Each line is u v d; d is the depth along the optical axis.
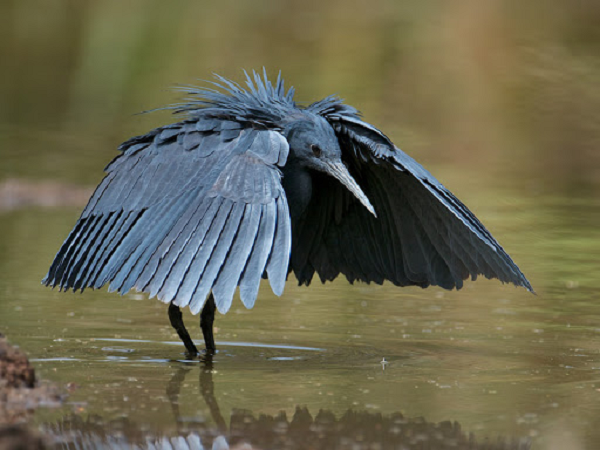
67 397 9.05
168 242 9.82
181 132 10.83
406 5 49.09
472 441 8.13
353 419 8.65
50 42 40.88
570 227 19.44
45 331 11.93
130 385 9.59
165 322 12.69
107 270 10.14
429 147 27.20
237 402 9.07
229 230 9.64
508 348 11.55
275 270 9.38
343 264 12.12
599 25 41.78
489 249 10.91
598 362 10.89
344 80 34.44
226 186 9.95
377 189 11.59
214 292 9.31
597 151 27.38
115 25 44.03
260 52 38.78
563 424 8.56
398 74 35.78
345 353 11.23
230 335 12.08
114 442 7.91
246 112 11.07
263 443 8.00
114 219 10.56
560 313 13.49
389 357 11.08
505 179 24.06
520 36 39.88
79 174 22.61
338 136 11.48
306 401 9.16
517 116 30.91
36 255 15.98
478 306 13.98
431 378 10.12
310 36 42.56
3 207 19.83
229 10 48.66
